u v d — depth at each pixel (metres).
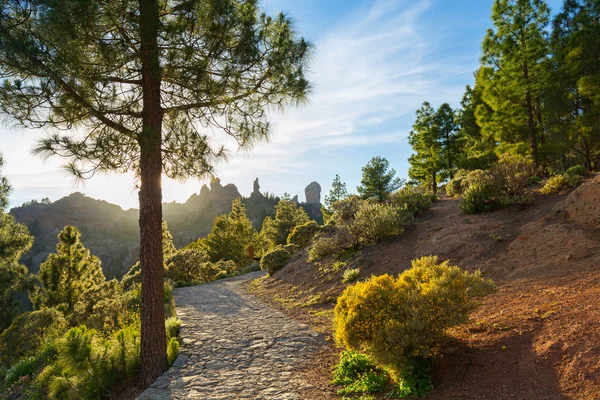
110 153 7.54
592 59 19.38
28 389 9.77
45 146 6.73
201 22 6.98
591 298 5.80
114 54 6.56
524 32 21.59
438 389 5.01
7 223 27.05
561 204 11.84
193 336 10.47
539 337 5.18
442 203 21.11
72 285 28.80
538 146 21.89
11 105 6.52
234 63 7.39
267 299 16.16
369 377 5.94
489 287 5.61
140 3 6.43
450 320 5.31
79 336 7.59
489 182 15.58
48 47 5.88
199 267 29.66
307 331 10.18
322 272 16.20
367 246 16.20
